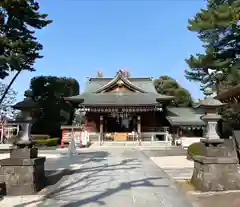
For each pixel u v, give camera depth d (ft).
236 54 76.28
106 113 105.40
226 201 20.83
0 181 24.08
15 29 67.31
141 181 28.81
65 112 119.96
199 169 25.38
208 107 25.55
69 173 34.30
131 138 94.53
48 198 22.71
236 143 35.88
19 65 64.64
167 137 92.53
